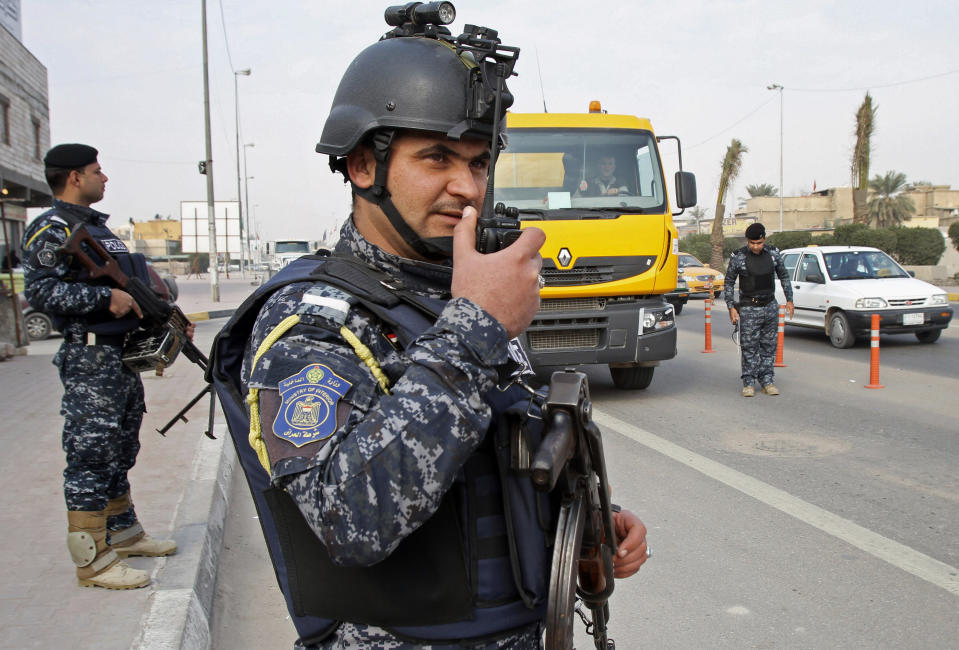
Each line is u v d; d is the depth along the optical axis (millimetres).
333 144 1221
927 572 3611
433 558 1063
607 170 7496
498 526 1112
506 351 1007
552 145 7465
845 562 3734
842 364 10086
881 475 5105
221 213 30453
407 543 1062
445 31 1254
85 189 3094
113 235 3174
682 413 7152
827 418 6848
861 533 4090
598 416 7055
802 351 11438
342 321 1041
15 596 2973
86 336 2963
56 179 3062
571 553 1108
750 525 4227
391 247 1226
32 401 7363
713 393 8180
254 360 1052
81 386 2990
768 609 3287
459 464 941
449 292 1242
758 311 7840
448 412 936
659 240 7254
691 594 3436
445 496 1070
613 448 5887
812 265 12547
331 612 1093
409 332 1077
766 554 3844
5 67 17281
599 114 7668
